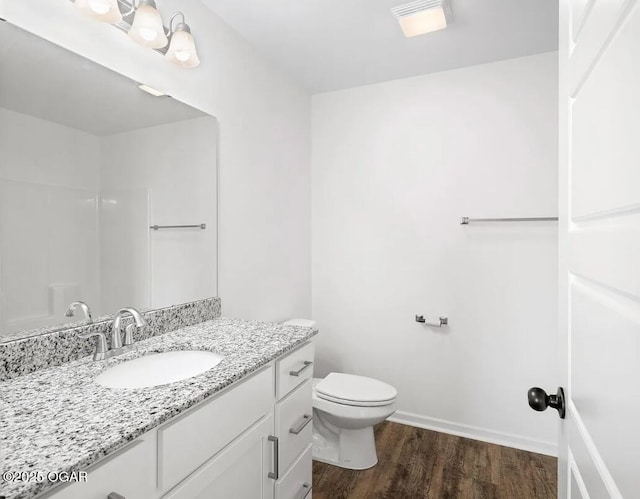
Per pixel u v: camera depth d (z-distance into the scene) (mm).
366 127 2674
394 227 2596
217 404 1018
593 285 614
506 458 2139
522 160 2244
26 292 1096
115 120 1361
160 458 841
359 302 2715
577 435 692
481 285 2355
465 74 2383
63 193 1197
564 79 790
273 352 1272
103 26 1320
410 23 1800
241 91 2023
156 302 1515
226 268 1916
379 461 2105
